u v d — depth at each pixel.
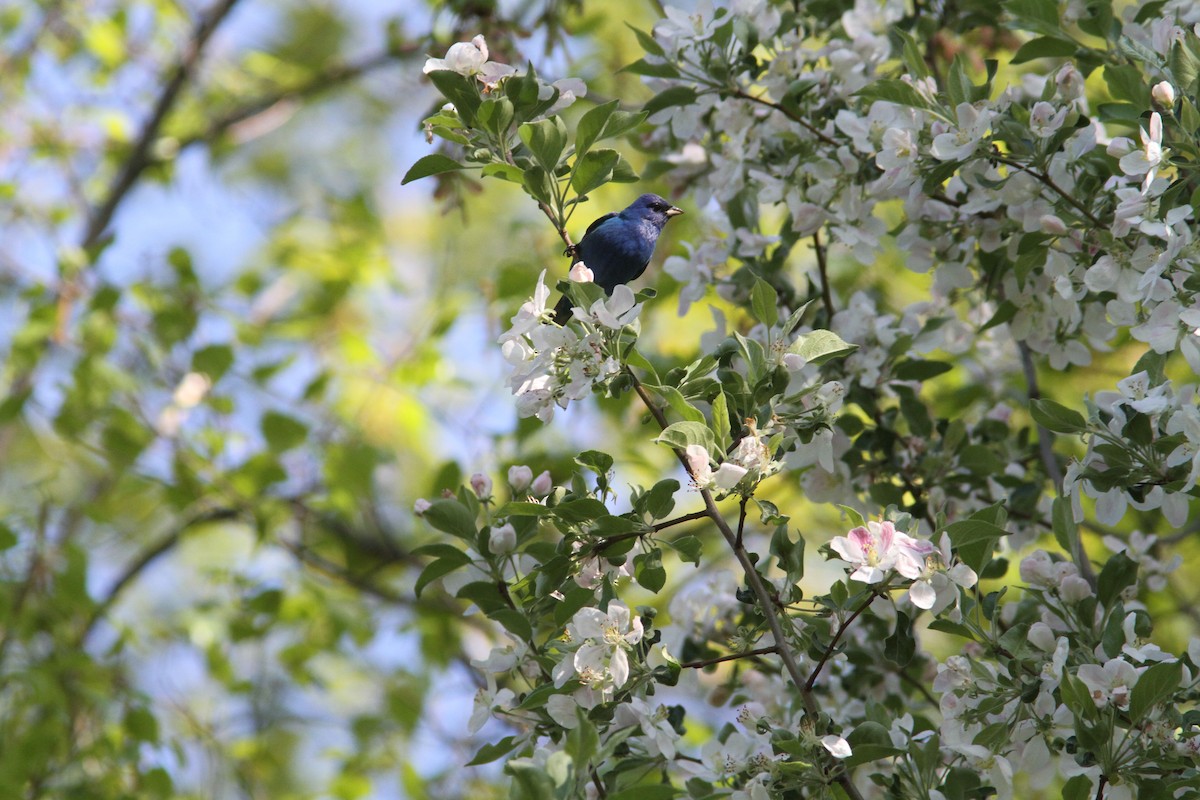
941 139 6.85
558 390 5.82
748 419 5.79
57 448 17.61
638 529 5.92
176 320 14.94
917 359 8.41
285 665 14.65
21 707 13.02
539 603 6.42
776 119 8.29
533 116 6.40
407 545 16.67
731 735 6.51
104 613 13.61
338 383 16.45
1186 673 5.95
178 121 19.61
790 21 8.31
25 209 17.84
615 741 5.29
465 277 17.97
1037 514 8.53
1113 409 6.16
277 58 20.81
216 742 14.63
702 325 14.66
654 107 8.12
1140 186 6.57
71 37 18.59
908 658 6.25
